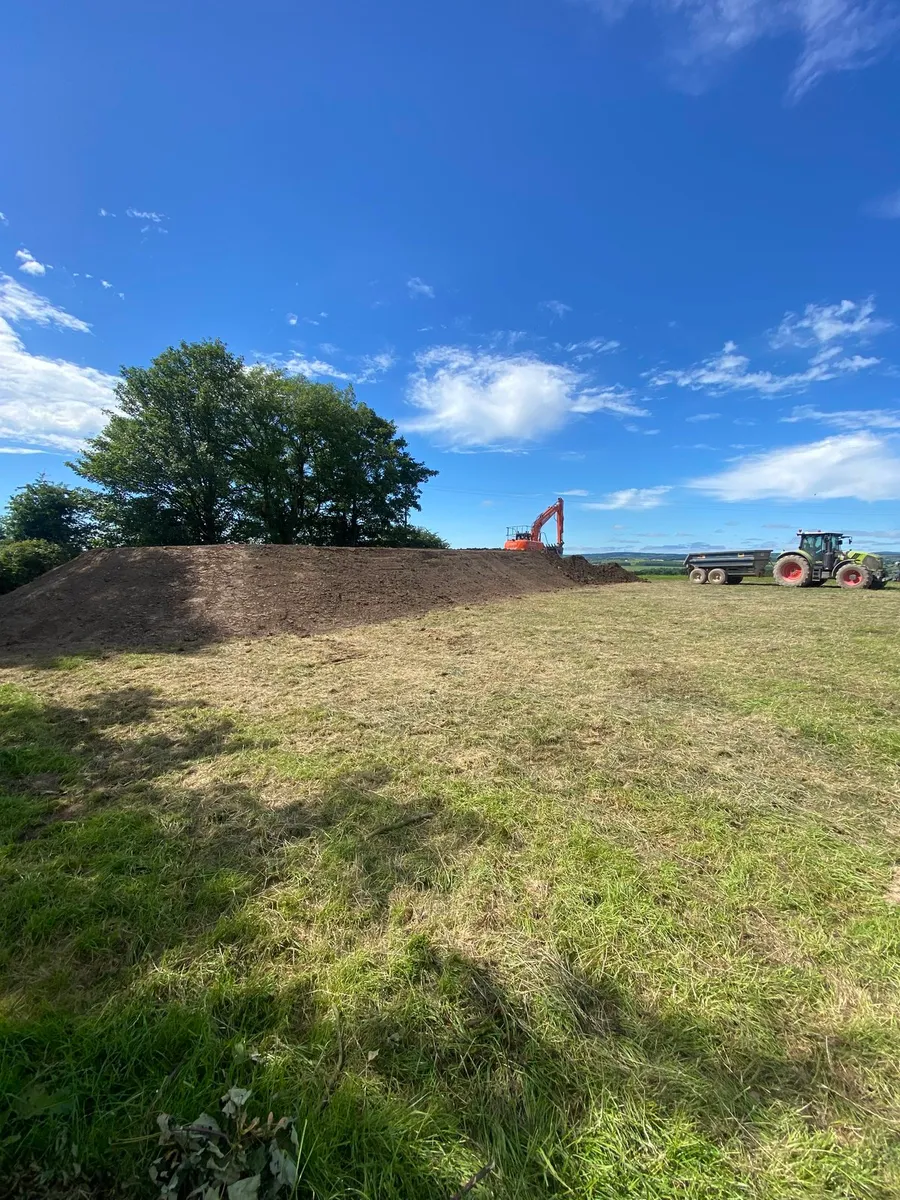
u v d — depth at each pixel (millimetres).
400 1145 1128
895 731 3643
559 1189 1083
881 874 2123
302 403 24562
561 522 25719
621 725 3805
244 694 4633
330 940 1760
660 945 1740
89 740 3564
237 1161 1036
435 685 4902
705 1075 1314
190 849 2277
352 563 11375
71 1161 1075
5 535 22641
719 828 2436
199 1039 1356
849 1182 1104
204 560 10023
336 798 2732
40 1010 1454
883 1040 1401
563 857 2215
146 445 21438
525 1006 1504
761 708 4164
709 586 18812
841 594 14508
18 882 2021
